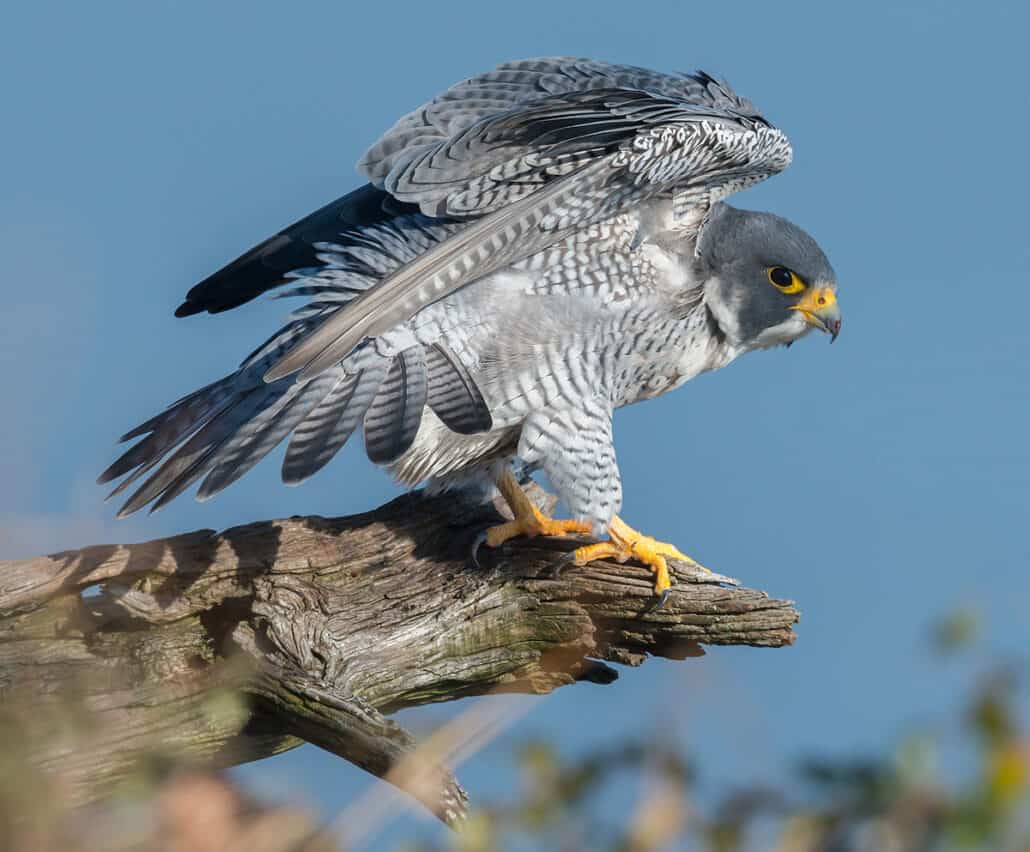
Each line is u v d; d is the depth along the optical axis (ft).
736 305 40.86
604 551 35.06
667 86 43.42
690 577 34.55
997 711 13.41
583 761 16.28
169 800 17.97
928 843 13.24
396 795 17.75
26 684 30.58
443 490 37.78
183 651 32.30
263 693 30.17
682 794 15.46
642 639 35.29
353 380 35.09
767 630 34.32
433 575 34.88
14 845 16.66
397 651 33.58
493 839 16.08
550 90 42.06
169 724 29.50
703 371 42.32
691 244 39.70
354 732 29.01
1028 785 12.85
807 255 40.86
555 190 34.96
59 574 31.35
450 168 35.73
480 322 36.68
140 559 31.91
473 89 41.45
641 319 38.55
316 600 33.58
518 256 35.96
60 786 18.40
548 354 37.14
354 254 37.76
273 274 40.78
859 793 13.78
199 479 33.27
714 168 38.32
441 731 19.94
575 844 15.96
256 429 34.12
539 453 36.91
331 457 33.73
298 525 34.37
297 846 17.84
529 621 34.83
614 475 37.01
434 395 35.58
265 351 36.09
